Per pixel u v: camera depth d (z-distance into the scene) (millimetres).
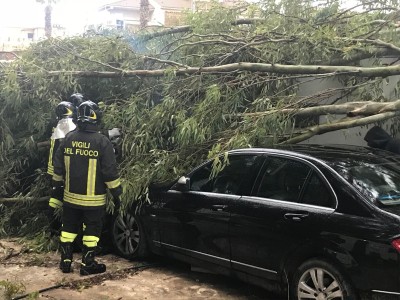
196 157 5465
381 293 3350
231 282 4977
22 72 6734
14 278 5016
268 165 4359
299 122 5680
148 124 5789
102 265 5223
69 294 4578
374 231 3432
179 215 4895
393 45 5566
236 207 4348
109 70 6754
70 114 5758
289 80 5910
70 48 7258
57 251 5984
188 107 5848
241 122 5195
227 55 6113
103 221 5648
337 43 5609
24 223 6781
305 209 3881
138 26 7578
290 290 3969
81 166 5051
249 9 6629
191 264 4902
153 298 4504
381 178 3908
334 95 6082
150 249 5352
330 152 4332
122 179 5469
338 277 3598
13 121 7086
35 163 7180
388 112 5094
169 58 6867
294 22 5965
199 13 6730
